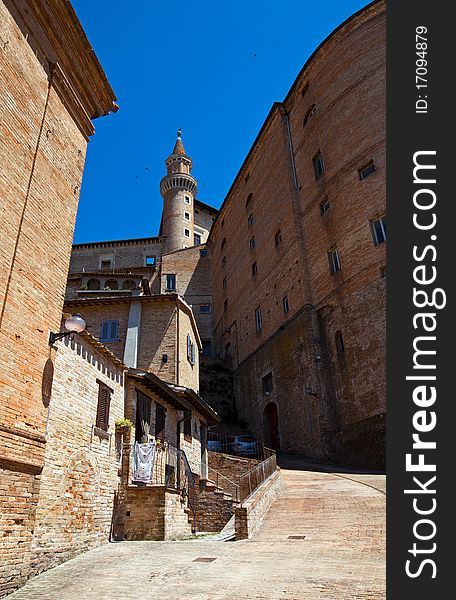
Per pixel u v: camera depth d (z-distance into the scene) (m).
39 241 9.73
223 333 49.69
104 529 11.72
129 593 7.15
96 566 9.17
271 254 39.50
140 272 50.44
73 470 10.55
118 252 57.56
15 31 9.61
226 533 13.79
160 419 16.77
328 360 29.44
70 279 38.66
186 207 68.69
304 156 36.50
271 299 38.28
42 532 9.07
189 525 15.16
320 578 7.23
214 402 42.12
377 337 25.69
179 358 23.30
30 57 10.09
